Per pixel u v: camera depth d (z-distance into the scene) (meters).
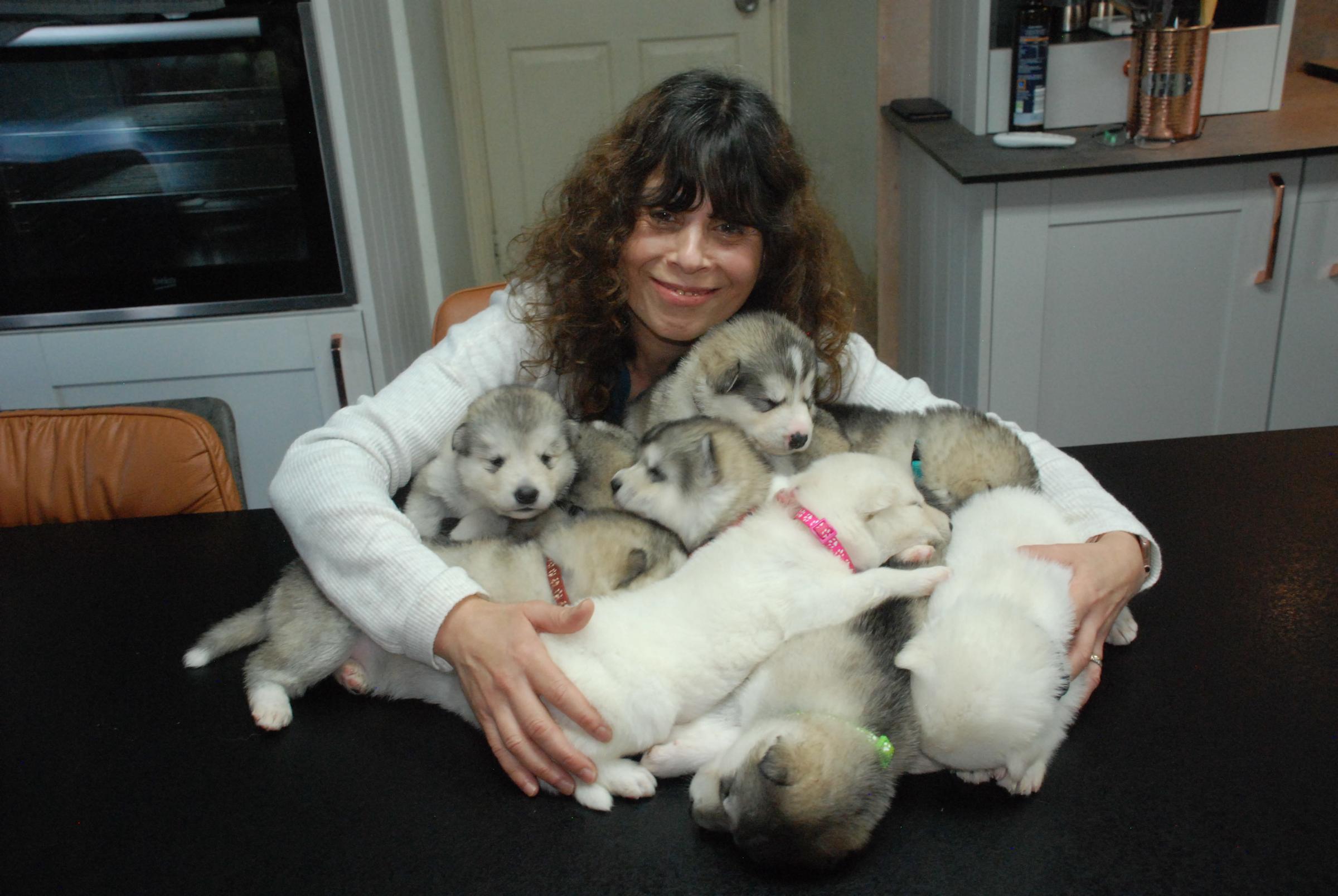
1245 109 3.88
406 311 3.87
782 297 2.18
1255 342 3.62
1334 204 3.43
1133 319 3.60
